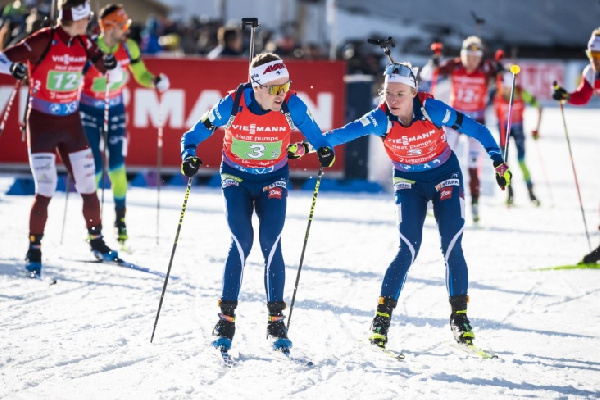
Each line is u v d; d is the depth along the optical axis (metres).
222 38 46.34
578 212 36.19
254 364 15.10
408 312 19.38
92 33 28.19
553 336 17.55
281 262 15.84
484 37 93.94
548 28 92.50
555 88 25.62
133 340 16.42
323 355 15.76
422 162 16.72
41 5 53.28
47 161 22.08
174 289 20.81
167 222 30.77
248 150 15.82
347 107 42.00
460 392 13.85
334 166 42.19
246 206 15.99
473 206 32.62
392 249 26.86
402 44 93.31
